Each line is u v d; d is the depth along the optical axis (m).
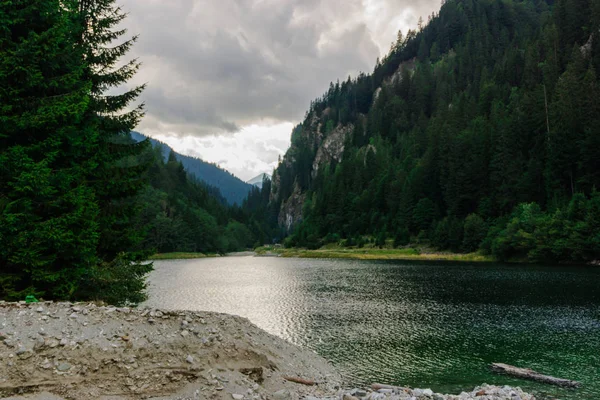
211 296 45.72
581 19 152.00
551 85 125.75
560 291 46.16
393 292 47.88
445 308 37.28
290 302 41.25
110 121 20.59
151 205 145.50
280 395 12.38
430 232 123.50
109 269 19.02
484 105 158.62
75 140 17.11
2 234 14.05
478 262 92.38
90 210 17.19
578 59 124.00
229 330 15.84
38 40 15.56
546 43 157.88
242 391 11.84
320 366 19.23
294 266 93.56
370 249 131.50
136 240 20.61
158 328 13.39
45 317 12.23
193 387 11.40
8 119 14.67
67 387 10.30
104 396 10.41
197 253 155.12
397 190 151.00
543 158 104.94
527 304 38.69
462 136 130.88
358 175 183.62
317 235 167.50
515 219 93.50
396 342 25.55
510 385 17.89
